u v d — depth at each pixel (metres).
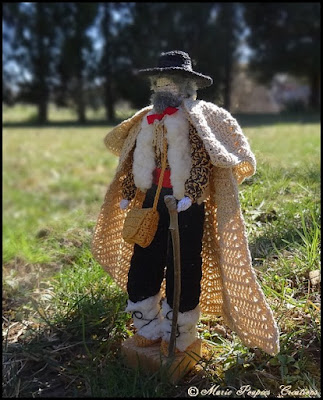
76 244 4.69
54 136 14.20
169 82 2.63
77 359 2.95
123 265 3.29
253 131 8.59
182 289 2.69
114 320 3.22
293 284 3.49
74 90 22.94
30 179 7.99
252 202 4.77
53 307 3.57
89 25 22.48
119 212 3.19
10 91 23.72
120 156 3.01
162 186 2.66
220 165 2.49
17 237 5.10
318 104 21.70
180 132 2.57
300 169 5.95
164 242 2.76
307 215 4.41
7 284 3.99
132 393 2.54
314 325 2.96
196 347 2.82
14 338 3.24
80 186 7.46
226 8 20.06
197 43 19.20
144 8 20.56
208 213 2.86
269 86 21.75
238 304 2.70
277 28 21.12
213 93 4.20
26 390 2.71
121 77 19.45
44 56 23.03
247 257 2.59
